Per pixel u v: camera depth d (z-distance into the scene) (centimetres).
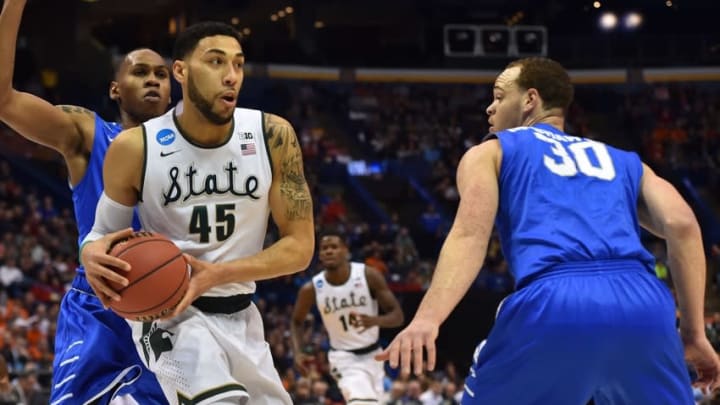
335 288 952
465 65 3195
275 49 3152
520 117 406
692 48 3203
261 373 414
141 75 502
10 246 1912
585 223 360
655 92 3216
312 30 3228
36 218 2119
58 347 473
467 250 349
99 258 365
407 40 3431
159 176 400
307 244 418
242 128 411
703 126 3112
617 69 3184
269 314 1869
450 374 1662
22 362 1439
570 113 3150
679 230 371
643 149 3016
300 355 974
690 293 369
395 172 2933
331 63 3228
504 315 352
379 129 3100
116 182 401
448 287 342
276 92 3084
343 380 948
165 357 395
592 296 343
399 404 1425
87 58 2945
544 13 3256
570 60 3219
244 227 412
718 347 1445
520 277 355
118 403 495
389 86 3250
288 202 414
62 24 2920
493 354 355
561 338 341
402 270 2266
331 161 2855
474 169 367
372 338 954
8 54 429
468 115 3195
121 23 3375
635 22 3238
